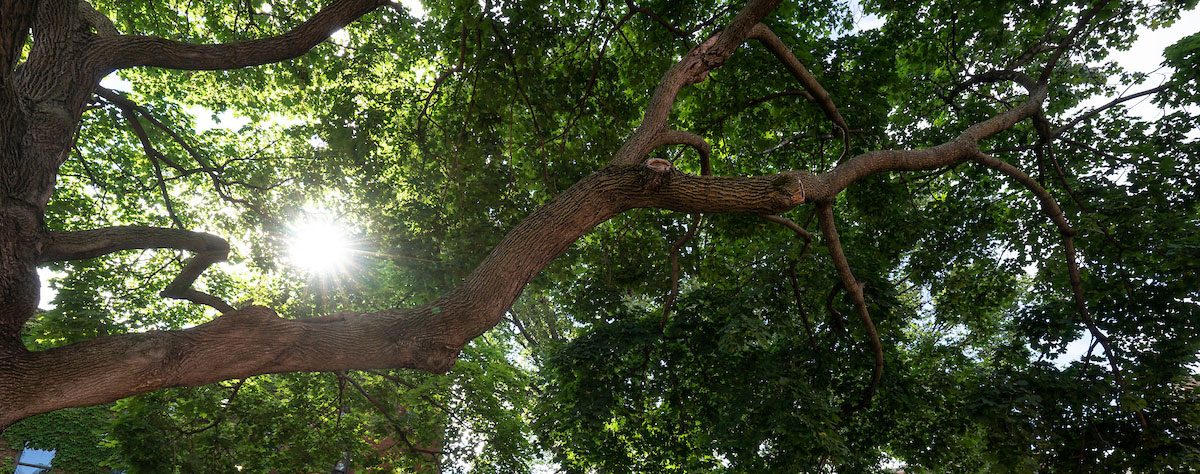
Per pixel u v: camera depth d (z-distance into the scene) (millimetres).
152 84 12773
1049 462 8242
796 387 8492
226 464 10250
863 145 10320
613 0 9156
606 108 9172
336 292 10695
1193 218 9469
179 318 12500
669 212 10508
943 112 12234
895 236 11422
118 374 3369
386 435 12234
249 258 11141
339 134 8812
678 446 10023
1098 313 9477
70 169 12602
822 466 9109
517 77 7820
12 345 3479
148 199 13109
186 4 11445
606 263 10516
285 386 11758
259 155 12031
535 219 4500
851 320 9805
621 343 9500
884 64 9641
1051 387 8352
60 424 13859
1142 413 8102
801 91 8523
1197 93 10172
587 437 9453
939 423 9477
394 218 9617
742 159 11336
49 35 4668
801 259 9156
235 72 11703
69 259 3992
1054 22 10547
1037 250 11281
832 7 9680
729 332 8062
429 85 10617
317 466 11094
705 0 8828
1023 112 8617
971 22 10414
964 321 12867
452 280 9055
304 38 5223
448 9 7949
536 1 7160
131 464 9109
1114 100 10430
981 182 12312
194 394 10219
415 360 3947
